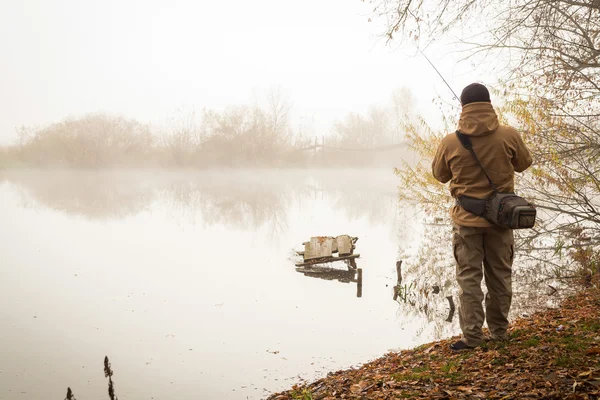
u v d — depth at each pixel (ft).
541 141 29.25
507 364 12.55
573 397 9.67
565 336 14.51
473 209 13.80
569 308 20.70
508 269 14.37
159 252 50.98
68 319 29.73
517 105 28.86
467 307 14.70
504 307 14.62
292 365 22.30
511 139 13.58
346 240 48.24
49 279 39.68
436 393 11.63
